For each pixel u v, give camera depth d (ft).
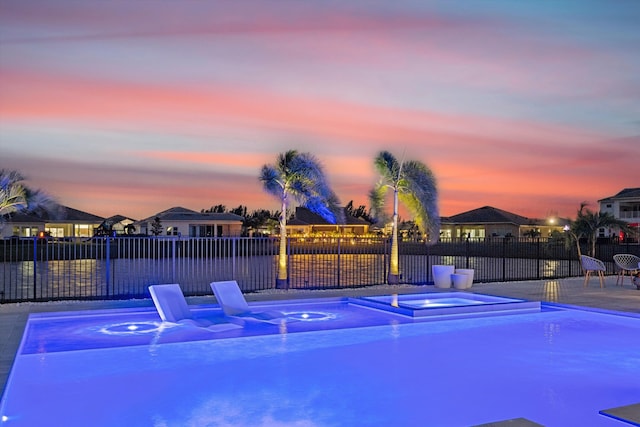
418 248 115.14
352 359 25.13
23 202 47.42
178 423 16.62
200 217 156.97
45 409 17.93
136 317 35.53
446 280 50.39
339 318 35.73
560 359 25.30
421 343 28.76
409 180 54.75
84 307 36.27
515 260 106.42
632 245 95.91
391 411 17.80
